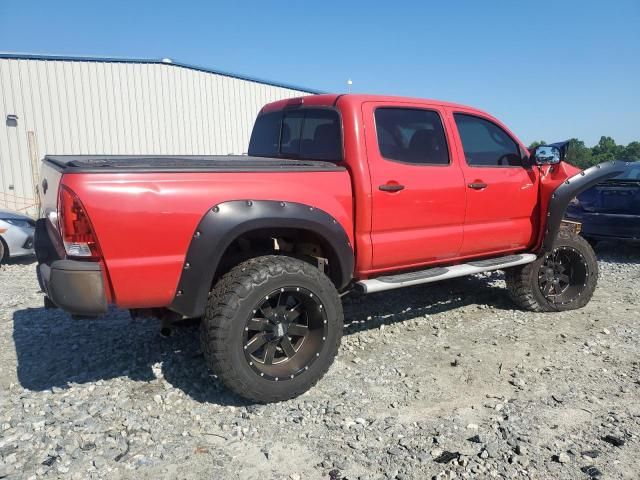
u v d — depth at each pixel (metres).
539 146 4.72
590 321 5.04
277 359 3.49
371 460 2.77
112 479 2.59
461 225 4.47
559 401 3.40
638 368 3.93
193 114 17.64
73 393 3.47
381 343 4.47
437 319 5.08
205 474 2.64
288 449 2.88
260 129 5.01
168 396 3.44
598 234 8.17
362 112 3.89
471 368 3.95
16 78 14.88
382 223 3.92
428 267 4.45
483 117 4.75
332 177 3.69
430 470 2.68
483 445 2.88
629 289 6.27
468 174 4.45
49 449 2.82
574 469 2.66
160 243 3.00
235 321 3.15
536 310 5.27
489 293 5.94
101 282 2.91
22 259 8.41
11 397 3.42
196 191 3.08
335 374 3.84
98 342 4.41
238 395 3.47
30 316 5.15
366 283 3.92
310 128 4.23
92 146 16.09
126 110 16.47
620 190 7.90
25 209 15.30
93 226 2.84
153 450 2.84
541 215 5.03
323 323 3.47
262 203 3.26
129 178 2.93
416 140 4.20
